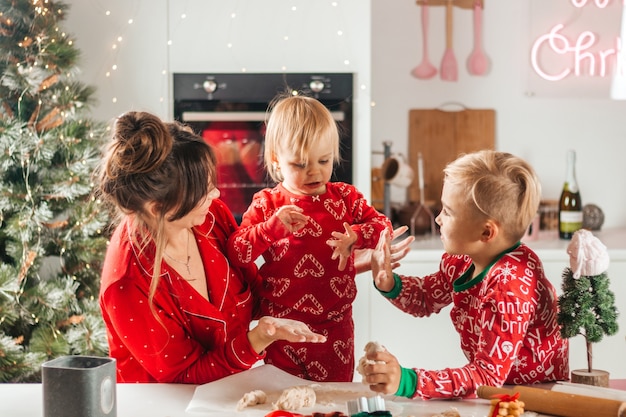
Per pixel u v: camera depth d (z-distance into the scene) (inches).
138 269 60.1
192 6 122.3
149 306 59.7
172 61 122.7
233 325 65.9
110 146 58.6
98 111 122.8
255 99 123.3
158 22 122.3
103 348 111.7
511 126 145.8
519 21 143.8
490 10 143.7
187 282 61.6
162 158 57.1
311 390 53.0
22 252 113.3
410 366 121.6
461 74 144.8
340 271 74.5
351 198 77.5
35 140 112.7
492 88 144.9
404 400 54.1
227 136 123.7
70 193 112.6
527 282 56.5
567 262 121.0
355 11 122.9
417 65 144.4
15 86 112.5
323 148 72.1
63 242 115.8
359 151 124.5
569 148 146.3
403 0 143.4
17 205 113.2
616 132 146.0
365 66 123.3
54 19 117.1
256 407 52.4
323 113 72.2
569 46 143.6
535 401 50.1
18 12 114.3
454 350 121.6
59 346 110.4
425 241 130.5
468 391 53.7
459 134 145.4
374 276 68.6
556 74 144.2
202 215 60.6
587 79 144.3
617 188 147.2
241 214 124.1
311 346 74.1
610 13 143.0
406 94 144.9
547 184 146.9
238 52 122.9
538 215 134.1
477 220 57.8
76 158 114.0
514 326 55.3
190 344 61.9
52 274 121.9
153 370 61.2
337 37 123.0
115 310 59.9
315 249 73.9
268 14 122.7
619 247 122.6
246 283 70.9
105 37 122.0
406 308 68.6
